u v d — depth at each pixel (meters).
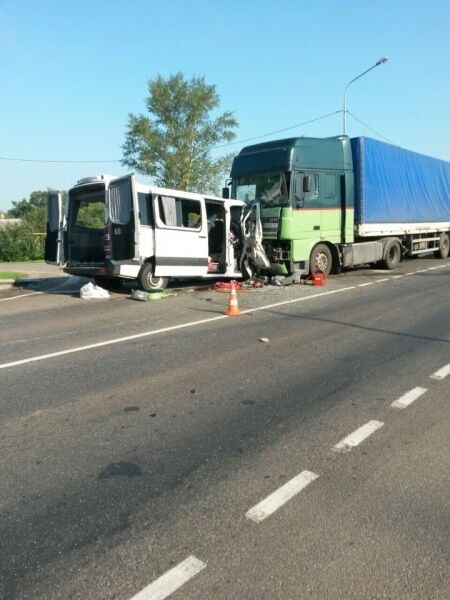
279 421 4.53
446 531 2.93
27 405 5.00
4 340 7.87
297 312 9.79
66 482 3.53
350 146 14.84
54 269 20.11
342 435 4.23
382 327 8.32
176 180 46.84
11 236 26.00
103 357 6.75
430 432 4.27
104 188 12.22
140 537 2.91
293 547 2.80
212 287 13.62
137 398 5.16
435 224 20.02
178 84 46.19
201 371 6.05
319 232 14.02
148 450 4.00
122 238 11.58
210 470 3.67
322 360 6.43
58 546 2.84
